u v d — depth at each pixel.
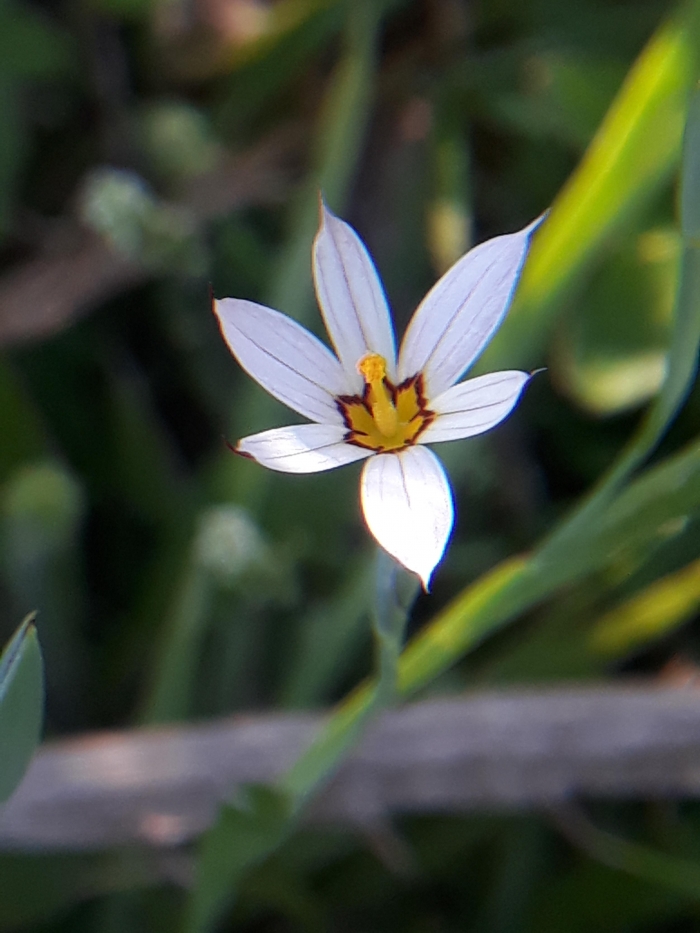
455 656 0.07
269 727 0.08
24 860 0.08
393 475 0.06
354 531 0.10
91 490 0.10
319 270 0.06
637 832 0.09
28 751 0.06
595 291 0.10
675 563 0.09
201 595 0.09
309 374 0.06
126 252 0.10
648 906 0.09
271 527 0.10
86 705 0.10
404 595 0.06
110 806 0.08
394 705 0.07
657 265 0.10
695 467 0.06
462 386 0.06
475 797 0.08
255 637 0.09
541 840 0.09
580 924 0.09
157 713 0.09
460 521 0.10
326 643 0.09
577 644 0.09
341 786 0.08
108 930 0.09
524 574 0.06
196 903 0.07
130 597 0.10
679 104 0.08
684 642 0.10
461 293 0.06
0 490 0.10
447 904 0.09
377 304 0.06
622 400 0.10
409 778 0.08
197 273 0.10
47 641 0.09
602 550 0.06
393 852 0.09
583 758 0.08
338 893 0.09
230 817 0.07
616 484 0.06
